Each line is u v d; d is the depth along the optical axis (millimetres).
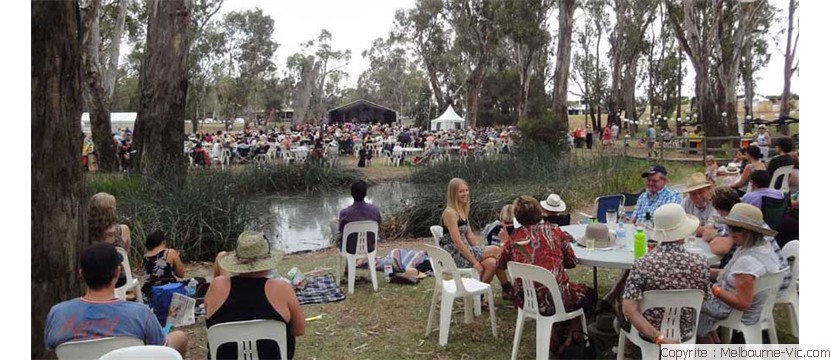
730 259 3703
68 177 3369
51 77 3275
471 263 4844
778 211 4879
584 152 18828
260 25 51344
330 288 5824
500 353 4145
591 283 5918
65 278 3338
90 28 14734
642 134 42156
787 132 22359
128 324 2711
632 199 7156
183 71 12141
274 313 3041
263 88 55062
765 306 3443
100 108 15719
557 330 3957
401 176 18094
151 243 5129
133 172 10828
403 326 4742
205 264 7312
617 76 39500
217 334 2967
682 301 3092
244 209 8305
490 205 9625
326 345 4348
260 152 21453
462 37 39594
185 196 7969
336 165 17703
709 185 4977
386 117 56938
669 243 3170
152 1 11992
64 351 2615
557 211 5340
